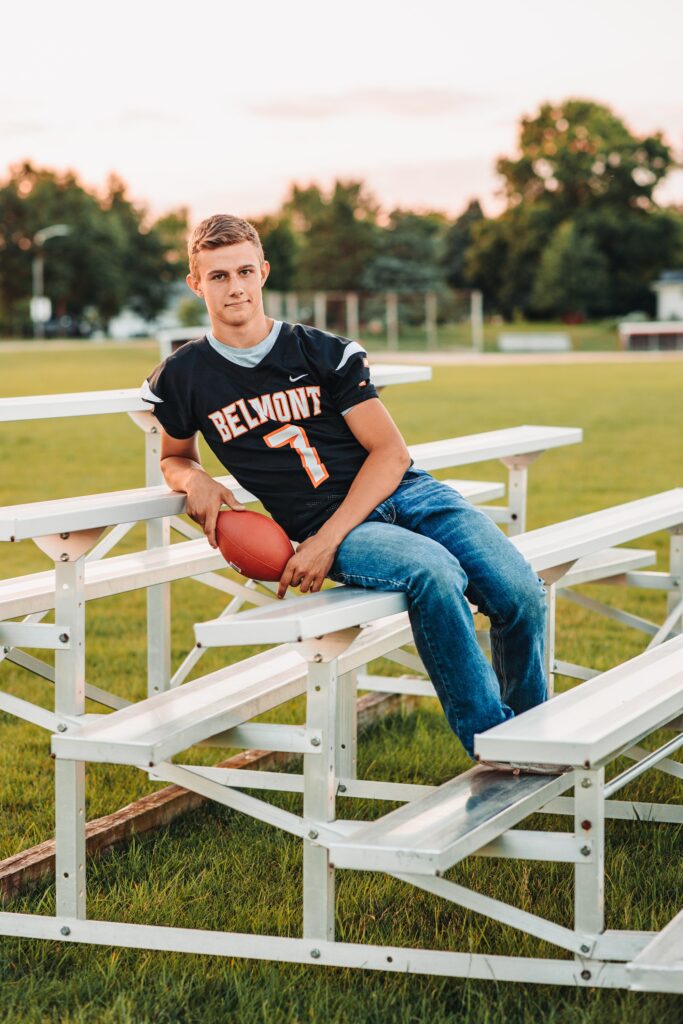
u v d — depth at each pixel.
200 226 3.16
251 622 2.55
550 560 3.60
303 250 86.12
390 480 3.11
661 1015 2.58
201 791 2.82
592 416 20.36
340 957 2.71
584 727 2.46
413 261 81.94
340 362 3.16
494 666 3.20
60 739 2.67
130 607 7.33
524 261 85.81
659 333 61.59
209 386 3.18
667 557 8.77
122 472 13.78
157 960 2.87
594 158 85.06
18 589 3.51
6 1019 2.63
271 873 3.36
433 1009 2.62
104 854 3.49
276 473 3.19
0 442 17.03
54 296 91.12
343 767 4.07
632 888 3.19
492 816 2.54
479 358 49.94
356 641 3.43
